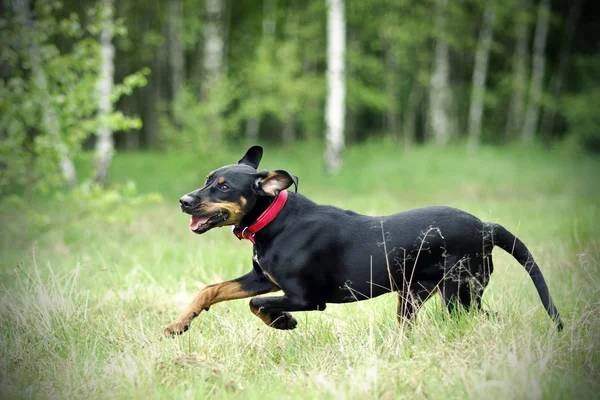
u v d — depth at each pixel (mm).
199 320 4926
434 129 25828
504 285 5191
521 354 3752
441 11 24078
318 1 23297
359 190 16156
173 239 8969
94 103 8820
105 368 3910
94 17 9039
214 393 3719
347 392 3477
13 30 8570
